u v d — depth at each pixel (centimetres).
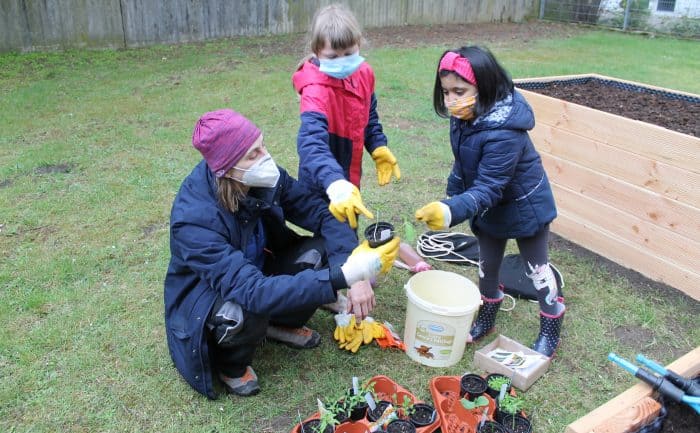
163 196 444
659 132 324
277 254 289
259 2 1109
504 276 340
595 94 445
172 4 1013
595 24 1401
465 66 223
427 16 1334
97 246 371
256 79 790
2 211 414
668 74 864
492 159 230
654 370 203
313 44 266
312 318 307
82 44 954
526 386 256
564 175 388
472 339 288
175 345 240
